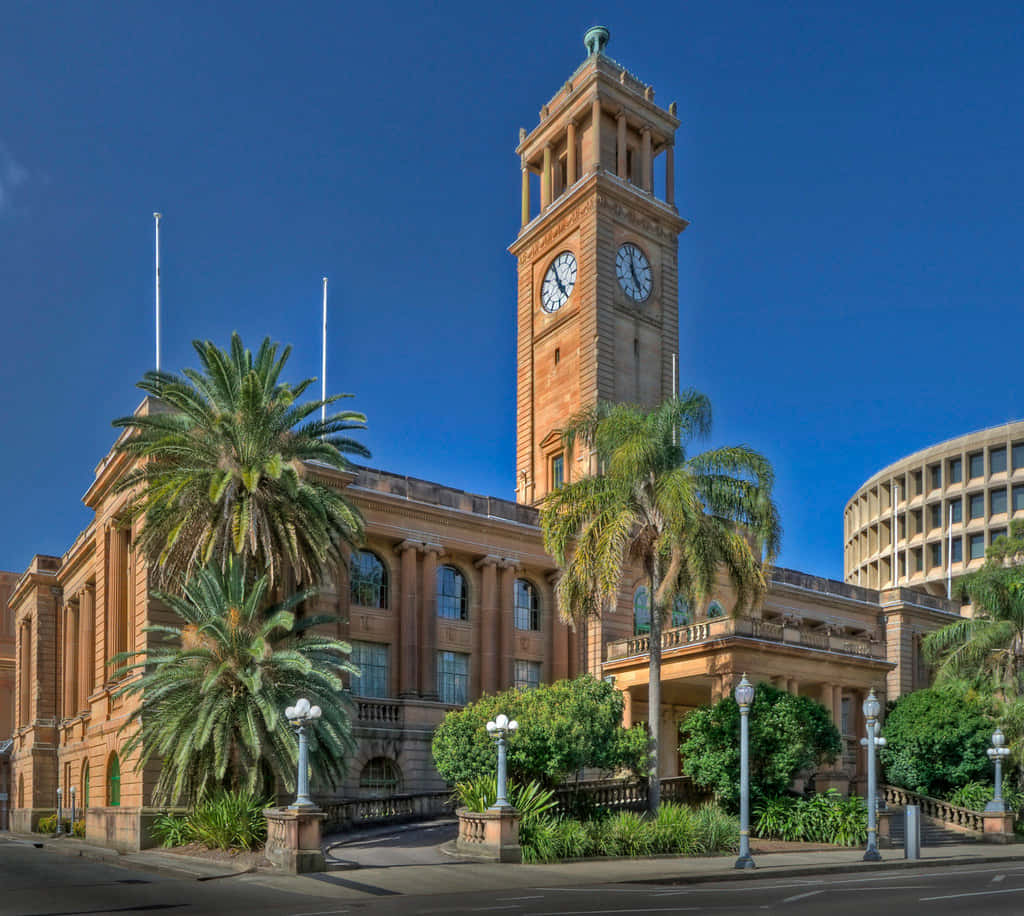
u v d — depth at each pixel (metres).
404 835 33.44
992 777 44.16
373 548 46.09
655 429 36.44
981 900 18.72
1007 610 48.16
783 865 27.84
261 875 24.91
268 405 34.97
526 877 24.44
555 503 36.78
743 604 36.31
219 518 33.47
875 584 109.88
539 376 62.56
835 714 43.72
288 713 26.36
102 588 45.69
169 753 31.92
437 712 45.25
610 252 60.31
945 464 103.56
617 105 63.56
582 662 50.91
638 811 35.84
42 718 58.28
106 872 26.97
